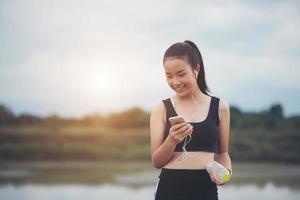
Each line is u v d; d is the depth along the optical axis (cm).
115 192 1927
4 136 3259
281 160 3066
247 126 3341
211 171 337
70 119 3431
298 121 3341
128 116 3494
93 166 2992
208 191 343
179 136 322
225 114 356
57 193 1898
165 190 345
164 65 342
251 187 2062
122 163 3139
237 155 3103
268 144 3184
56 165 3033
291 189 2006
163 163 342
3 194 1867
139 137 3416
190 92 346
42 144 3256
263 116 3409
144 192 1933
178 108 352
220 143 363
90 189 2025
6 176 2502
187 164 343
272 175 2527
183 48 341
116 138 3397
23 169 2820
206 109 351
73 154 3238
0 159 3136
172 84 341
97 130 3412
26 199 1748
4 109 3378
